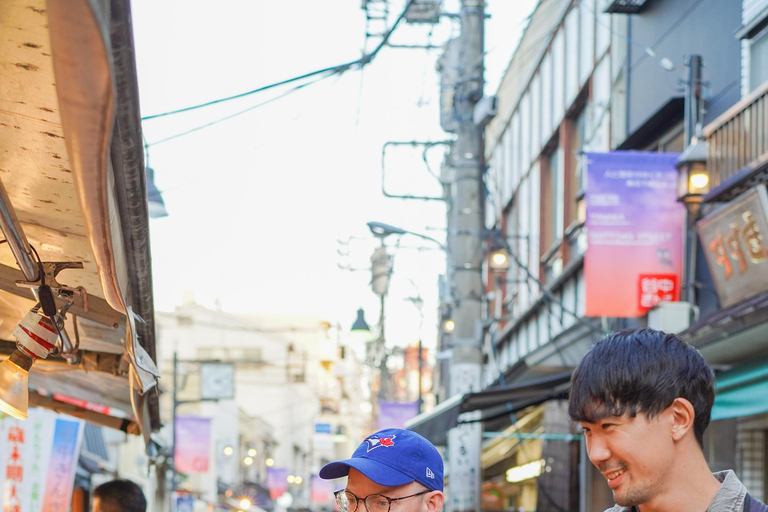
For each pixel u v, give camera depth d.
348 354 77.50
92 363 4.68
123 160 2.44
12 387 3.43
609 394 1.75
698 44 10.19
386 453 2.84
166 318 47.44
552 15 16.75
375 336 25.12
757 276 7.71
